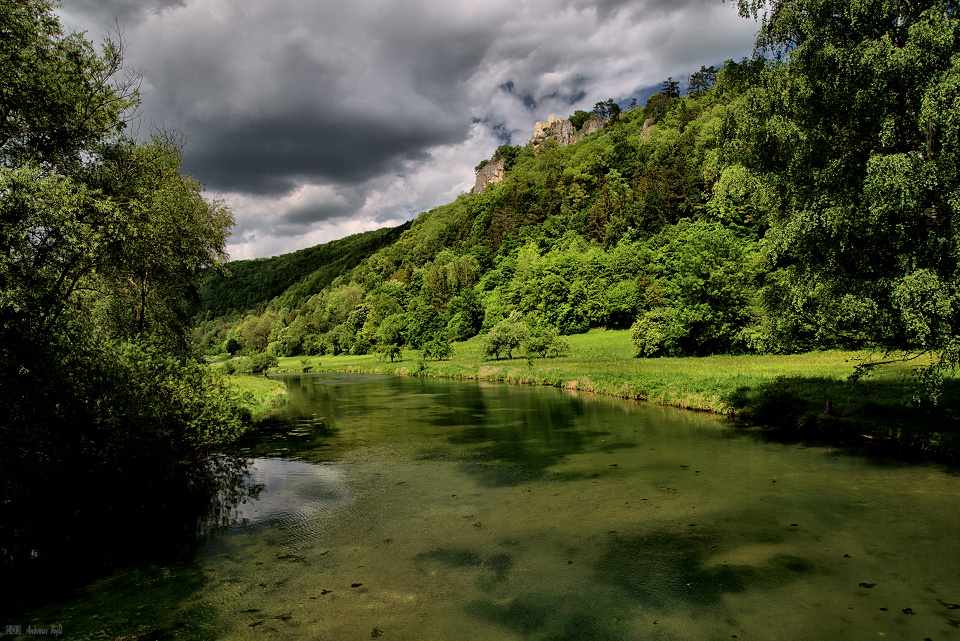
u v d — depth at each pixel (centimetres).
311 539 906
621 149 13212
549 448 1567
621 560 779
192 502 1159
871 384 1886
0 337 963
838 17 1302
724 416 1977
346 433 1994
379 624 616
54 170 1195
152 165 1738
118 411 1136
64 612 670
